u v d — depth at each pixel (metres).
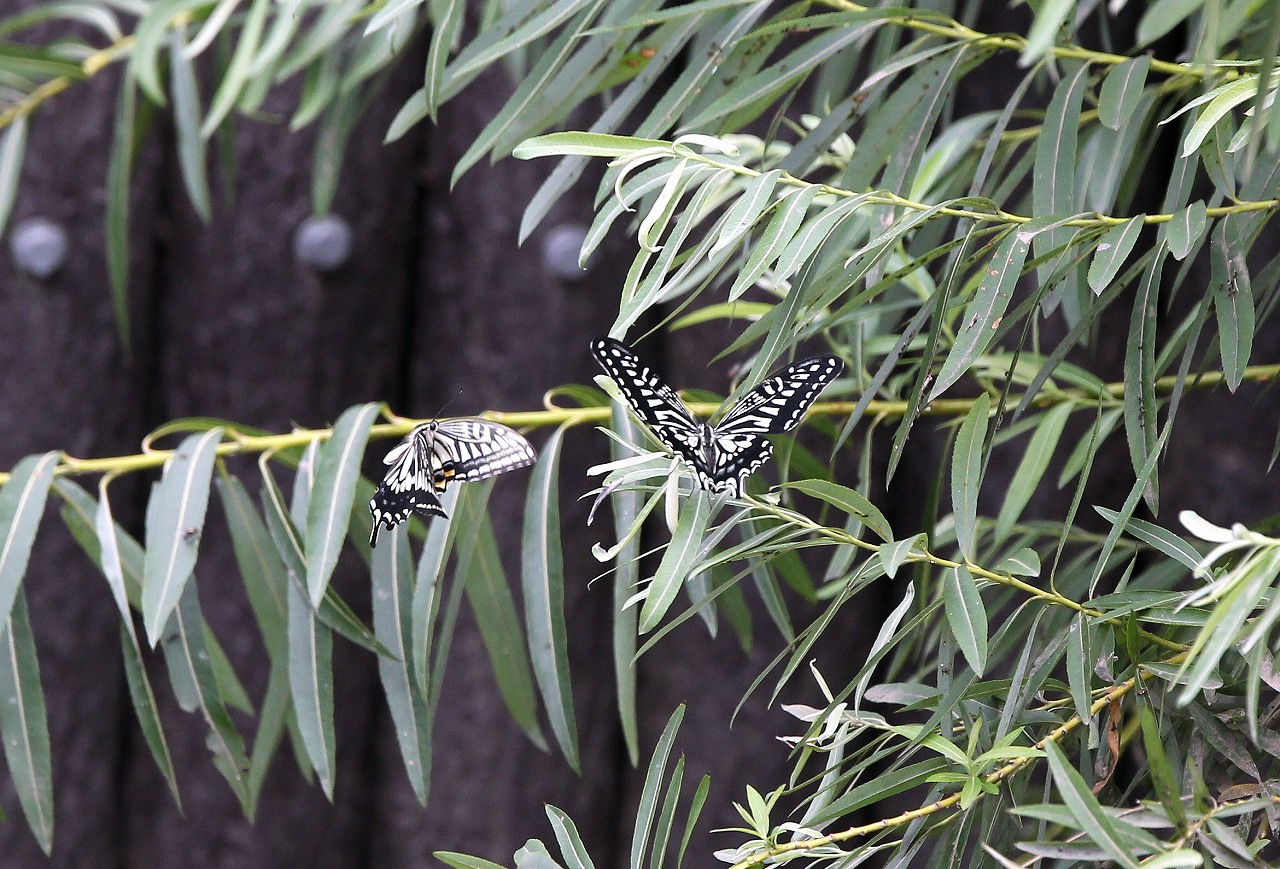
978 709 3.34
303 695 3.42
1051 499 3.65
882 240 3.29
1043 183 3.34
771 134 3.39
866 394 3.32
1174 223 3.29
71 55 3.62
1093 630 3.32
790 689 3.68
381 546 3.44
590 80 3.39
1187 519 3.24
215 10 3.53
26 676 3.43
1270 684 3.30
